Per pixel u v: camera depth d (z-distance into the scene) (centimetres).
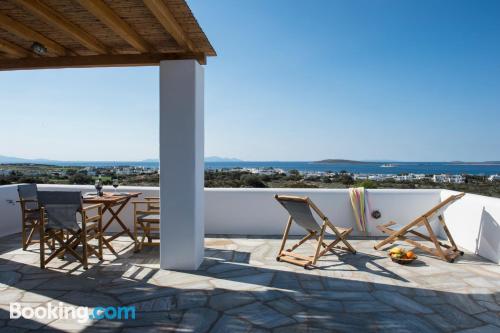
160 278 372
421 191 586
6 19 331
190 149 400
